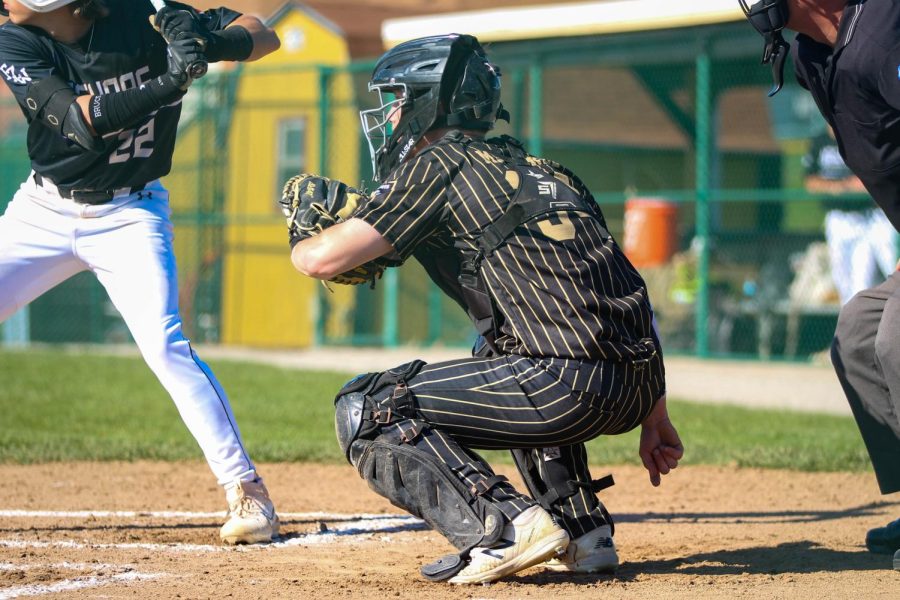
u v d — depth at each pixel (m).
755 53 52.72
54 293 67.62
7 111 69.06
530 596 13.26
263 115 60.66
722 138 67.94
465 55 14.17
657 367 13.70
